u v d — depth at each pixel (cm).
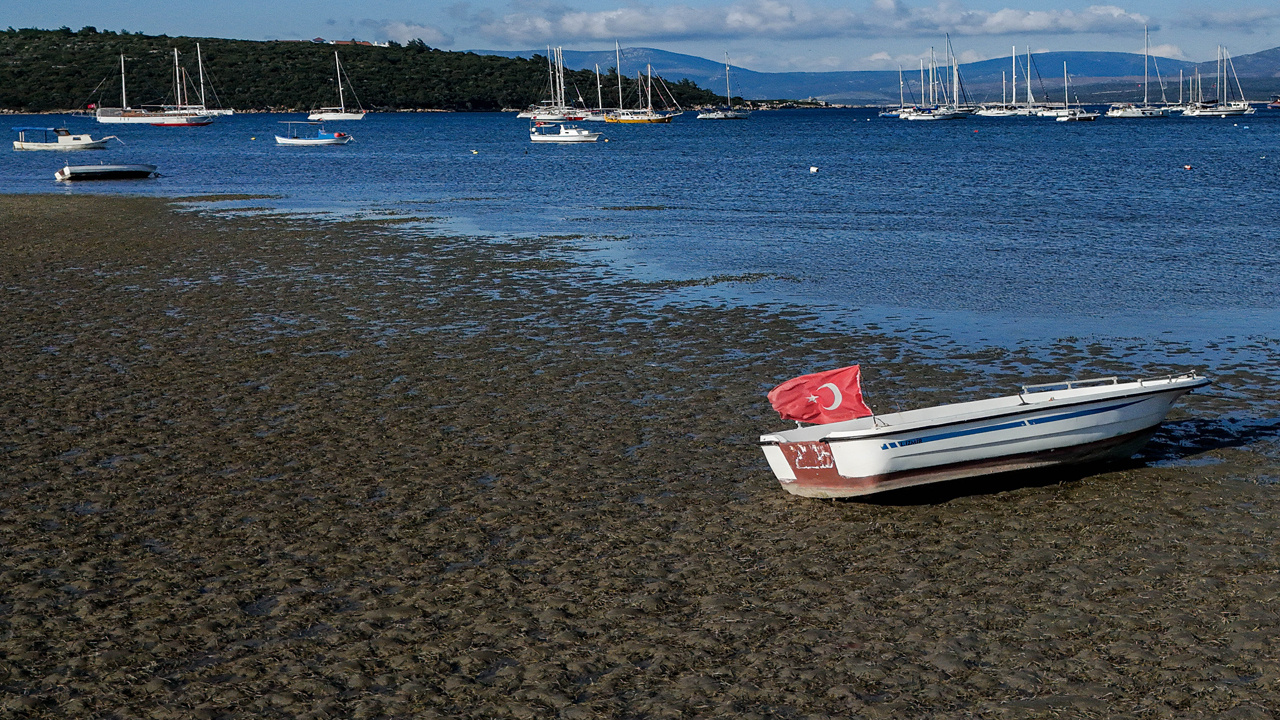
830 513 1491
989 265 3491
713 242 4084
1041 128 18650
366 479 1622
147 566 1338
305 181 7431
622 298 2947
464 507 1513
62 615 1216
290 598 1253
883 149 11712
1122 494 1545
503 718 1019
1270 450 1716
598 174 8062
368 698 1053
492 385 2112
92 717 1025
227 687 1072
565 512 1495
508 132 18188
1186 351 2348
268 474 1647
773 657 1113
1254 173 7131
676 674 1087
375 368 2242
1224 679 1055
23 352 2389
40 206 5403
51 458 1720
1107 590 1241
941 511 1498
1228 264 3441
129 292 3055
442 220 4844
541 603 1238
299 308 2827
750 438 1792
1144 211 4966
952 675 1075
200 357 2341
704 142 14112
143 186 6944
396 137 16275
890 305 2850
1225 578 1263
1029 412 1571
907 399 2025
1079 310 2769
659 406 1969
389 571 1322
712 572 1311
